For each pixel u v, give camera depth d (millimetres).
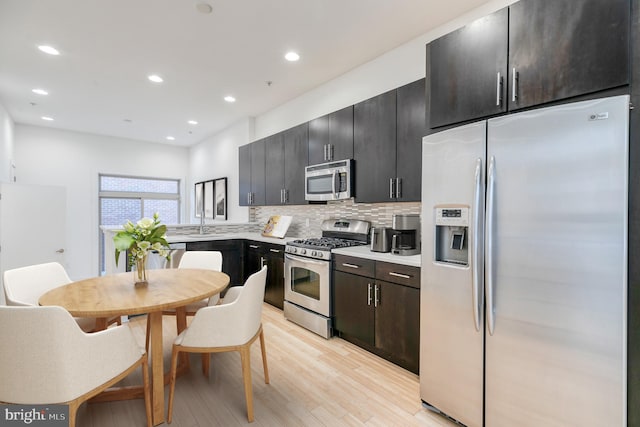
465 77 1734
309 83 3744
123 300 1694
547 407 1363
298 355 2570
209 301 2559
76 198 5797
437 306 1798
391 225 3088
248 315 1819
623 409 1194
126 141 6375
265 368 2137
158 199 6891
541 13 1431
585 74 1304
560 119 1315
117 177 6375
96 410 1852
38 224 4137
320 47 2918
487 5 2307
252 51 2969
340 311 2820
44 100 4195
